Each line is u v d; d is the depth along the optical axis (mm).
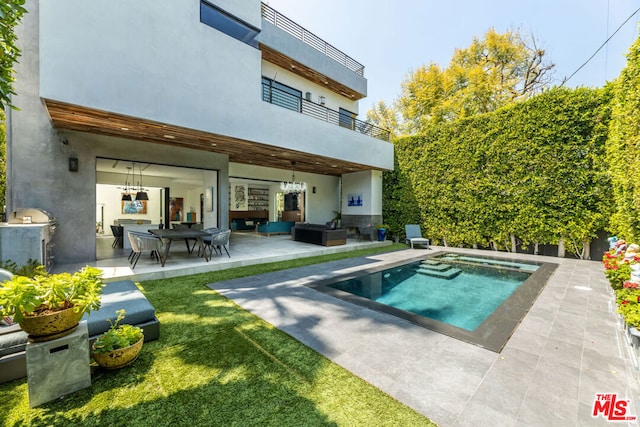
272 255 6941
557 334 2848
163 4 4598
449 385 1992
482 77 14977
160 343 2604
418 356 2404
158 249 5320
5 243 3717
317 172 12266
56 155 5371
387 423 1632
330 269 5922
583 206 6832
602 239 6871
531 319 3252
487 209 8516
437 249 9117
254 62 5965
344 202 12242
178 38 4777
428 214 10047
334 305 3678
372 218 11023
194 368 2201
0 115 2695
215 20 5500
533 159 7527
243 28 5961
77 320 1934
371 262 6773
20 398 1831
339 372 2156
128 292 3041
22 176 5043
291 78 9609
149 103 4473
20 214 4293
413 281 5863
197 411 1735
